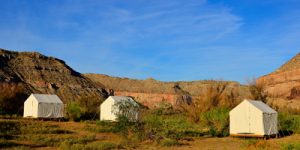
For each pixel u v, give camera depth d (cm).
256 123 3266
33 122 3934
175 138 2997
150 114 3425
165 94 13388
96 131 3462
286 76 11294
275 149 2394
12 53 12050
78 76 13275
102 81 18000
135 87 16925
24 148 2209
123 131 2964
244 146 2592
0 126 3173
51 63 12744
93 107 5356
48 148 2306
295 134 3672
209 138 3316
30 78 10862
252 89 5412
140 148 2419
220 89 5372
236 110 3400
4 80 9725
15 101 5744
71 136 2941
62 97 10412
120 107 3306
